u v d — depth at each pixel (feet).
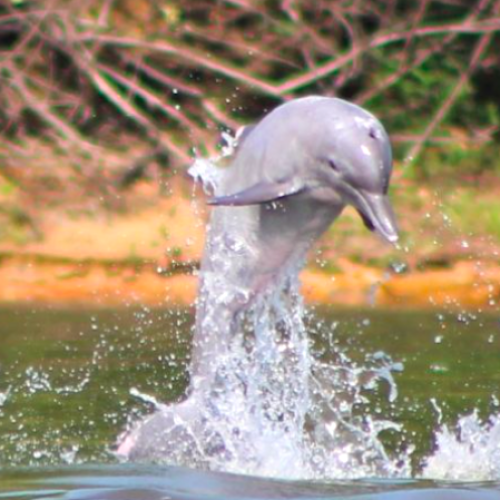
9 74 207.51
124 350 120.88
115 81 206.69
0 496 67.62
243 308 82.79
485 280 173.17
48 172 198.18
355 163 75.20
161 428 80.69
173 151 192.95
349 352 120.88
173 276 175.11
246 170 79.20
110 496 66.69
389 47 220.23
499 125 221.46
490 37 215.92
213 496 66.54
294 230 79.56
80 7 196.24
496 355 118.62
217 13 211.00
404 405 96.43
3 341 125.70
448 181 209.36
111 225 188.85
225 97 208.33
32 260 177.17
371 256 177.37
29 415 93.35
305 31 204.03
